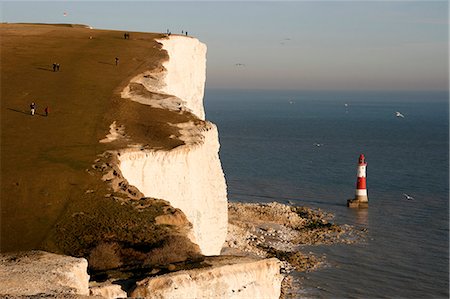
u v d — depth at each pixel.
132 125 81.06
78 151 72.25
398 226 116.88
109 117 83.06
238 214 117.88
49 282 41.19
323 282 87.50
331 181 162.88
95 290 43.22
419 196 145.50
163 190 72.31
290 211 122.81
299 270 91.31
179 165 74.25
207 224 80.94
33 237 56.62
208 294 47.84
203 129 82.94
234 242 99.44
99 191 63.81
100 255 51.38
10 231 57.59
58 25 154.62
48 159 69.88
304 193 146.00
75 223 58.41
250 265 51.94
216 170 85.00
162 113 85.75
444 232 113.75
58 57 111.31
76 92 91.88
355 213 126.50
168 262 50.62
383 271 92.94
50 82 96.94
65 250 54.44
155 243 54.34
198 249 54.31
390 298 83.94
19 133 77.56
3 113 83.75
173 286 45.59
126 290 45.16
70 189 64.12
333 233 110.56
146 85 98.38
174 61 120.38
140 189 70.44
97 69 104.19
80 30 141.50
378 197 143.12
